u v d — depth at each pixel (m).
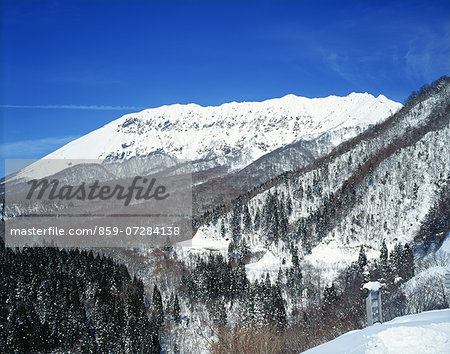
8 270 129.88
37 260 143.62
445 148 184.62
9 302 112.62
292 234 192.12
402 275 102.62
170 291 143.75
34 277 124.81
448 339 15.32
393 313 42.59
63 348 103.50
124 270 143.38
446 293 44.56
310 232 187.62
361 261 135.00
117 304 117.19
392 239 161.38
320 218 189.50
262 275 162.00
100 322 105.50
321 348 17.14
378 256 156.75
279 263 178.25
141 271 171.25
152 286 152.50
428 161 184.62
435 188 169.38
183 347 104.38
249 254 195.88
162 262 183.75
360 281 106.75
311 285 132.75
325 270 155.25
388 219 171.25
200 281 127.56
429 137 197.62
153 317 113.94
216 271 134.75
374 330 19.16
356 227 178.00
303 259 173.50
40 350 99.88
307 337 33.81
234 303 123.44
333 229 184.50
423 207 164.62
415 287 64.44
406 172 186.88
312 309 89.88
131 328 102.88
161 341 109.88
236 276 133.88
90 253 155.00
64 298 118.19
